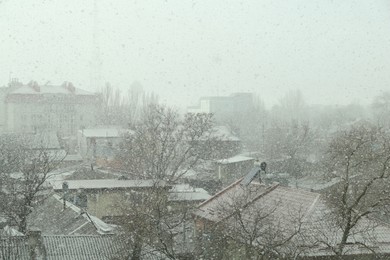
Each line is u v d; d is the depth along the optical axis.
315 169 60.97
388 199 22.59
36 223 37.47
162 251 23.77
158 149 53.31
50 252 24.56
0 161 51.12
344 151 28.09
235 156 74.12
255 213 25.28
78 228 32.25
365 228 23.22
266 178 30.08
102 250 25.28
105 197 41.62
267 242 22.67
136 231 24.64
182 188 47.84
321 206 25.00
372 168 28.89
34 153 62.41
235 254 24.98
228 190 31.44
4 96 123.56
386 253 23.11
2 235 24.70
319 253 22.38
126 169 55.66
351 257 22.89
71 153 92.75
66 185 39.06
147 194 32.66
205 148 56.56
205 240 26.38
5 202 36.06
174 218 29.97
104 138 74.81
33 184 40.69
